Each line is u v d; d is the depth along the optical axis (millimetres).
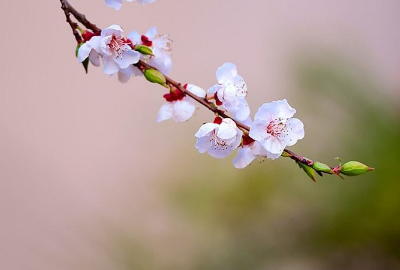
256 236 1244
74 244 1316
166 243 1272
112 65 811
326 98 1268
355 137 1226
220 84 808
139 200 1314
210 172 1273
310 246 1232
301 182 1238
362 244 1218
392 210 1178
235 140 799
